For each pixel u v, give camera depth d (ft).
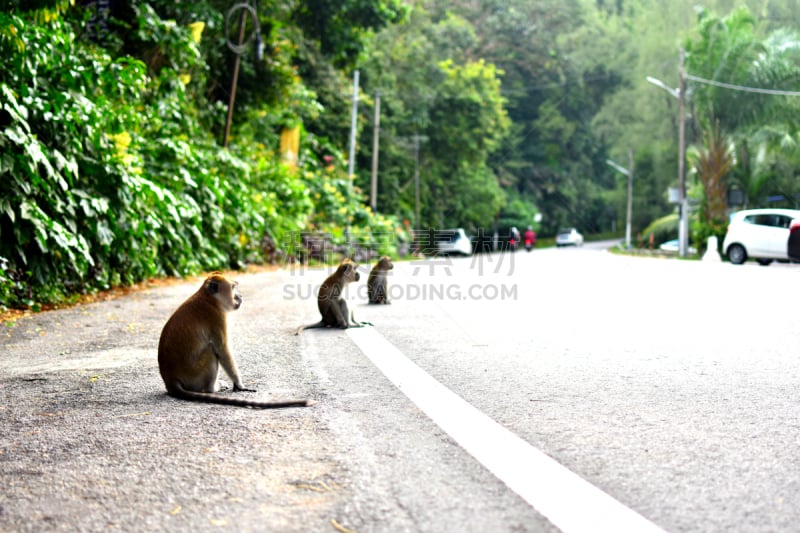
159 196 39.68
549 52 223.92
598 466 10.90
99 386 16.75
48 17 36.88
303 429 12.89
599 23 230.27
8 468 11.08
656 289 41.86
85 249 32.83
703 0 175.83
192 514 9.18
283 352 21.31
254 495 9.77
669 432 12.70
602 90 226.38
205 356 15.62
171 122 55.11
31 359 20.44
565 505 9.40
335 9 93.86
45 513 9.32
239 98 78.28
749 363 19.12
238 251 58.70
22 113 30.27
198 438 12.37
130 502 9.61
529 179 217.77
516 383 16.88
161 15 62.28
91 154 36.11
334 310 26.35
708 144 103.24
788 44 103.04
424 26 168.55
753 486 10.06
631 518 9.00
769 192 105.60
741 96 100.17
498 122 160.56
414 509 9.27
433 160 154.20
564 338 23.76
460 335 24.68
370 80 136.26
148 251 41.19
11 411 14.61
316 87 104.83
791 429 12.85
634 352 20.95
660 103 175.01
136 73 40.27
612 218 244.42
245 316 30.22
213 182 52.49
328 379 17.37
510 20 219.41
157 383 16.94
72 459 11.43
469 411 14.23
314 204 88.33
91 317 29.07
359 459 11.20
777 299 34.88
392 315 30.55
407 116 144.66
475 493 9.81
